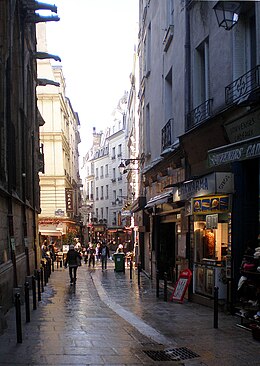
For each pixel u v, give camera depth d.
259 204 9.70
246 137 10.16
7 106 12.44
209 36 12.95
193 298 13.27
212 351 7.34
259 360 6.83
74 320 10.21
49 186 44.00
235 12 10.11
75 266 19.80
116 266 28.23
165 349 7.46
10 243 12.17
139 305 12.93
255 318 8.34
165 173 18.11
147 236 25.55
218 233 12.02
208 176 11.04
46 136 44.06
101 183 76.06
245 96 10.03
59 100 44.12
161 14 20.02
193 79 14.51
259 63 9.70
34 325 9.47
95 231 71.12
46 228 42.59
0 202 10.71
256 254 8.98
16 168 15.05
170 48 18.03
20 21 15.79
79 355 6.92
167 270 19.28
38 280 14.06
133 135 41.38
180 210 15.16
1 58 11.41
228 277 10.60
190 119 14.69
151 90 22.88
